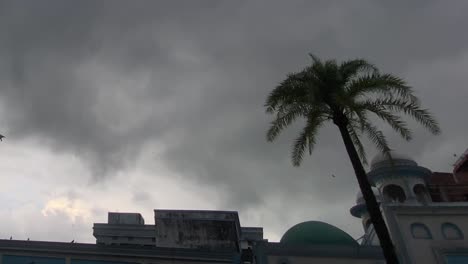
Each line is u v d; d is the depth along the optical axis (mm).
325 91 23188
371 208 21172
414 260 29141
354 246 29625
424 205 31375
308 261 29234
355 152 22344
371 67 24344
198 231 33781
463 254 29406
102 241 37438
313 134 24453
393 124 23250
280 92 23828
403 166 40562
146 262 29109
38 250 29156
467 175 46875
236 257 29750
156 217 34531
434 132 22781
